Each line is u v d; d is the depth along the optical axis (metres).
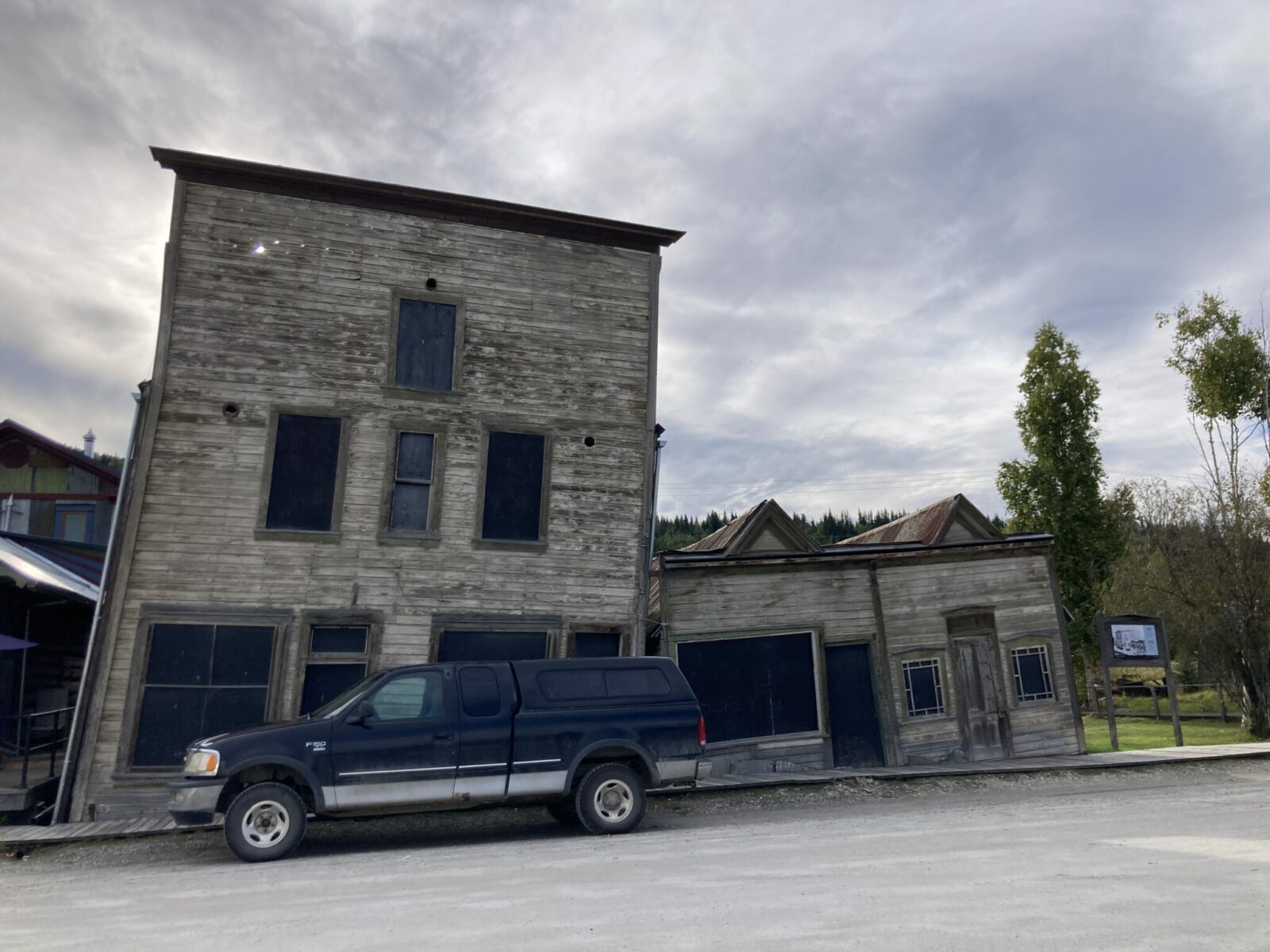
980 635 17.66
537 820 11.98
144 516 13.40
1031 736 17.45
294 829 9.44
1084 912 5.97
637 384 16.23
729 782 14.34
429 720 10.10
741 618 16.42
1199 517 26.83
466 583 14.70
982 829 9.93
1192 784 14.23
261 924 6.34
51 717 16.61
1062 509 29.44
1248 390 27.12
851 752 16.48
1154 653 19.27
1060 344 30.89
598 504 15.65
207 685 13.24
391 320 14.95
